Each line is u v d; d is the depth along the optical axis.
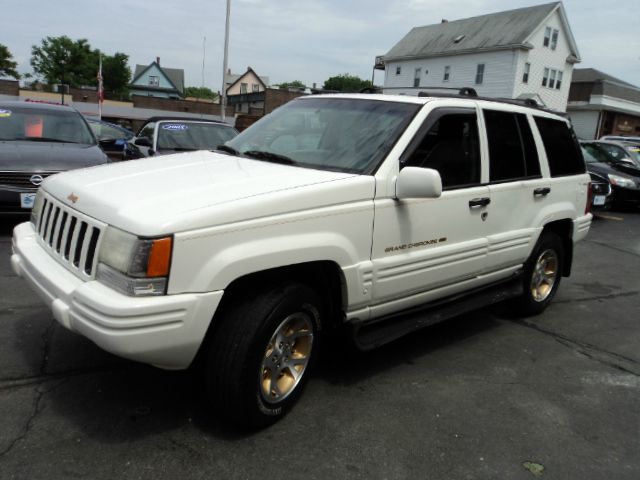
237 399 2.85
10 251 5.95
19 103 7.98
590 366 4.32
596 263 8.02
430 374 3.95
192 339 2.64
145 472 2.65
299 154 3.68
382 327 3.72
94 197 2.90
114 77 72.81
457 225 3.95
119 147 9.06
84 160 6.76
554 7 35.78
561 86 38.97
